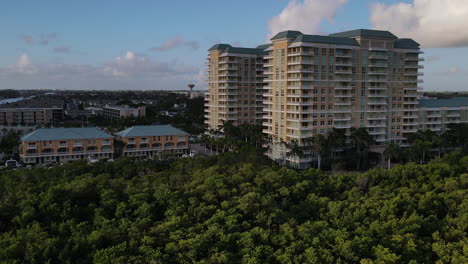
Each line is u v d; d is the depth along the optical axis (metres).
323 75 178.62
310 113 176.75
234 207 90.62
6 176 113.69
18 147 196.75
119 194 98.00
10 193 96.81
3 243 72.81
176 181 112.44
